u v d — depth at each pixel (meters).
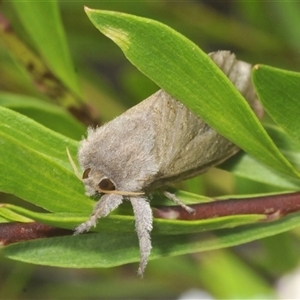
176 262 0.35
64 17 0.37
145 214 0.27
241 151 0.28
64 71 0.32
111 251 0.26
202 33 0.38
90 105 0.33
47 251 0.26
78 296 0.37
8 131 0.26
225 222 0.26
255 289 0.31
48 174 0.26
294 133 0.26
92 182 0.27
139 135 0.27
